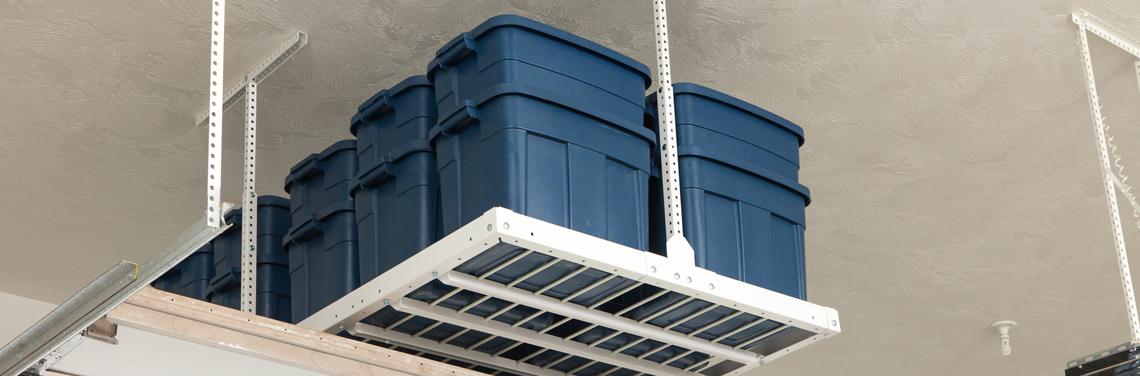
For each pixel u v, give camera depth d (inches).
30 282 324.5
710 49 246.8
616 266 188.5
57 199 287.0
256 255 244.7
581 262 186.9
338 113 259.8
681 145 205.3
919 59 253.8
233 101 254.4
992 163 291.3
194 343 168.2
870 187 299.7
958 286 347.6
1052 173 296.4
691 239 200.5
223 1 160.2
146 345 168.6
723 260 202.8
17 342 161.3
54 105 253.9
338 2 231.3
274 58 243.1
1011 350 383.2
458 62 200.1
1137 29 246.8
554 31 195.0
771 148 217.3
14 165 272.8
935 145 283.0
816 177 294.7
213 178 147.8
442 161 196.2
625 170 197.6
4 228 297.7
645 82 207.0
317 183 232.4
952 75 258.8
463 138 193.3
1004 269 339.3
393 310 204.7
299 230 226.2
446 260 185.9
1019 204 309.3
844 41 246.8
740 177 210.7
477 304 202.4
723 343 222.1
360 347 181.3
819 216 312.0
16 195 284.4
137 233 302.4
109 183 281.4
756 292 203.8
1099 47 252.8
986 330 371.6
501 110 188.2
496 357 224.8
